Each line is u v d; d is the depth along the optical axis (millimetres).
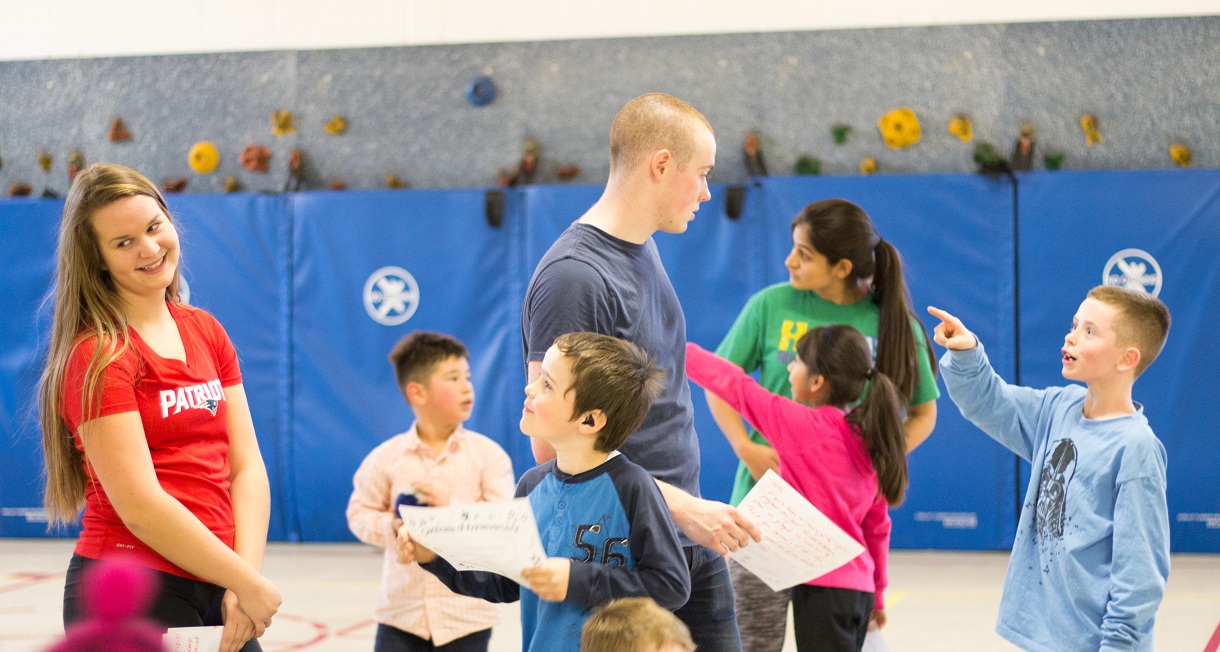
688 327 6289
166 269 2098
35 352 6457
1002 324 6102
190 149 6820
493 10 6645
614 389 1912
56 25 6879
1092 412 2418
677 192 2273
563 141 6617
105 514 2018
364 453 6426
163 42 6820
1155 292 5988
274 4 6766
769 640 2873
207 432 2146
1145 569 2168
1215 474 5902
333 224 6488
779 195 6246
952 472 6066
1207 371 5926
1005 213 6102
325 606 5031
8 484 6496
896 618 4703
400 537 1876
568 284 2119
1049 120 6297
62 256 2053
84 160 6863
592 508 1946
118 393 1964
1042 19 6293
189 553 1983
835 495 2816
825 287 3270
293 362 6496
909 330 3207
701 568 2301
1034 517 2461
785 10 6461
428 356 3174
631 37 6551
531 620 2002
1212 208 5957
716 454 6129
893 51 6387
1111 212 6027
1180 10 6215
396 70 6707
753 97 6480
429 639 2963
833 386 2936
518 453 6379
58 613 4785
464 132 6676
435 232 6449
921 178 6156
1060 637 2311
